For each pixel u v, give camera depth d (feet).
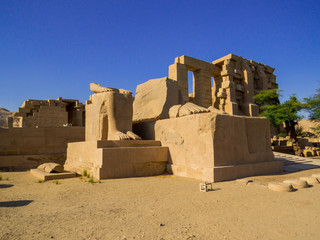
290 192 13.56
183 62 59.00
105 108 22.82
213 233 7.88
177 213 9.92
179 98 27.66
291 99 61.16
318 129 66.59
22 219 9.21
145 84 28.53
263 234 7.80
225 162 18.33
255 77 80.64
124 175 19.21
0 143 29.71
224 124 18.80
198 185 15.70
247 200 11.87
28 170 28.17
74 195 13.24
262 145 22.31
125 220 9.09
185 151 20.18
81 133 34.09
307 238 7.49
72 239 7.39
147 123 26.08
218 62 72.13
